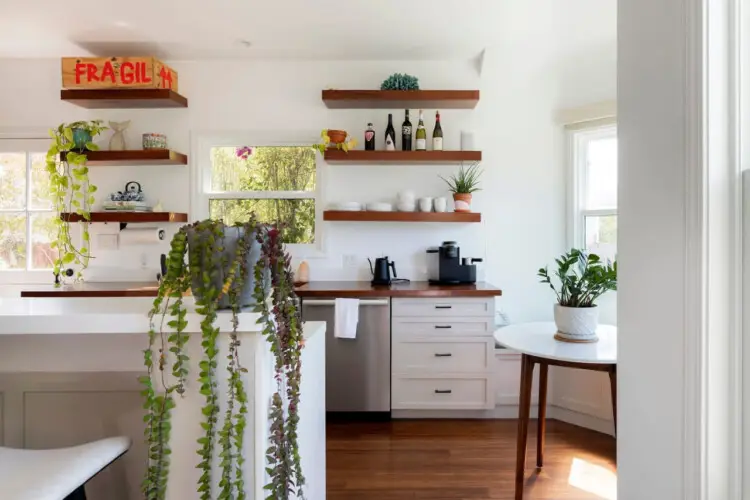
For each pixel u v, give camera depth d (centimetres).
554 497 208
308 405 140
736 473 84
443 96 322
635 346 100
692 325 85
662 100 92
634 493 101
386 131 345
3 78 344
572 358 167
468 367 296
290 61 348
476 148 347
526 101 343
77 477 99
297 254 353
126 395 139
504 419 303
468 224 350
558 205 342
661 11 92
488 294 293
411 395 297
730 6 84
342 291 294
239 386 100
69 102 340
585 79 328
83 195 348
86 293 294
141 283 335
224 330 101
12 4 256
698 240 84
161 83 324
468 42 313
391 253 354
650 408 96
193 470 104
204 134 351
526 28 291
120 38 306
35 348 114
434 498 207
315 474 150
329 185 353
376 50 327
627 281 102
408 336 296
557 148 340
